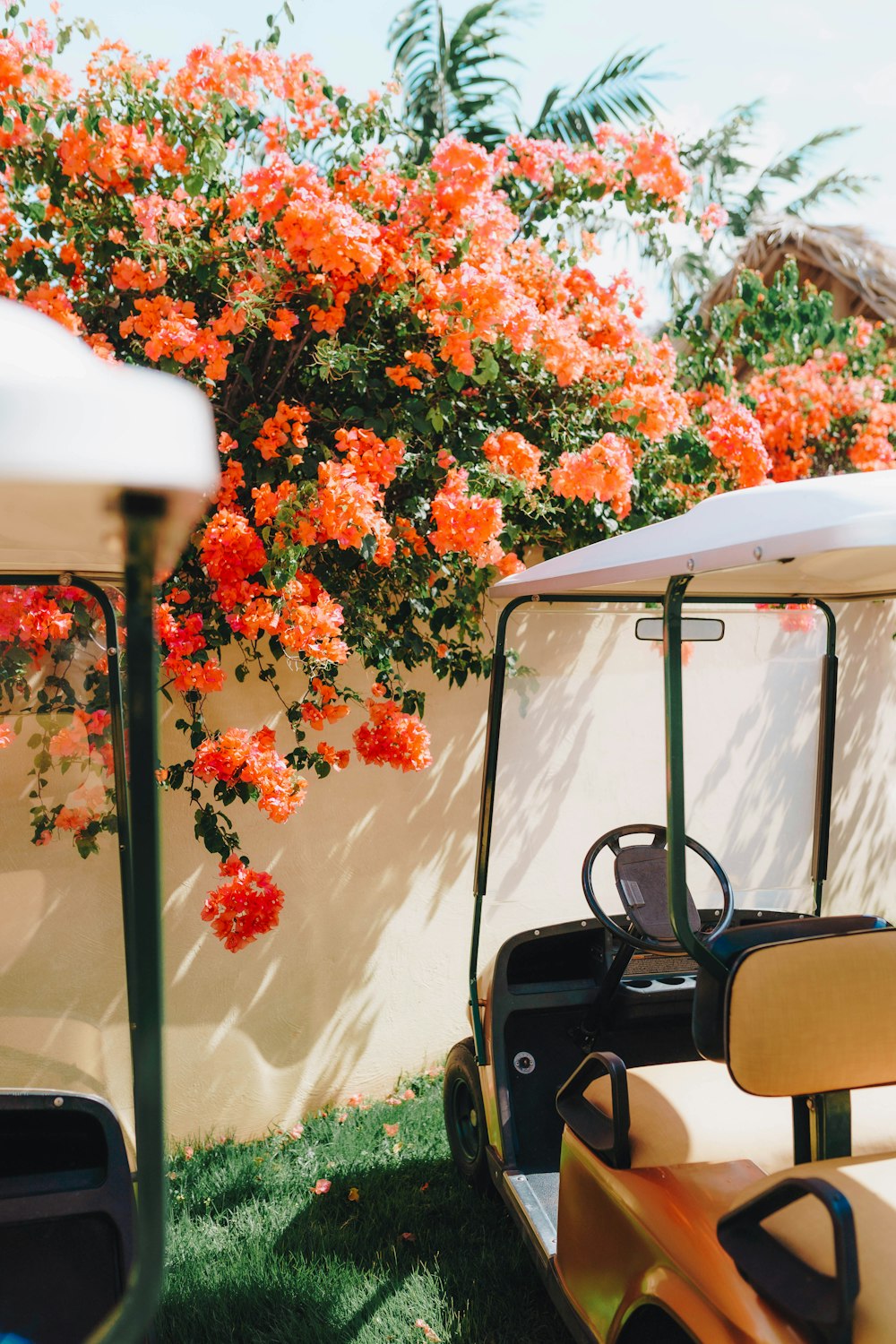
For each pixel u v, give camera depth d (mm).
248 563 3037
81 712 2070
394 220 3492
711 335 4660
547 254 3951
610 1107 2135
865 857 3670
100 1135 1931
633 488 3916
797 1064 1813
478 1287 2682
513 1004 2947
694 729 2896
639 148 3916
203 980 3523
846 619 3699
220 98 3203
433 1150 3396
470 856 3939
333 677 3355
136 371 792
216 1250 2848
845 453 5062
